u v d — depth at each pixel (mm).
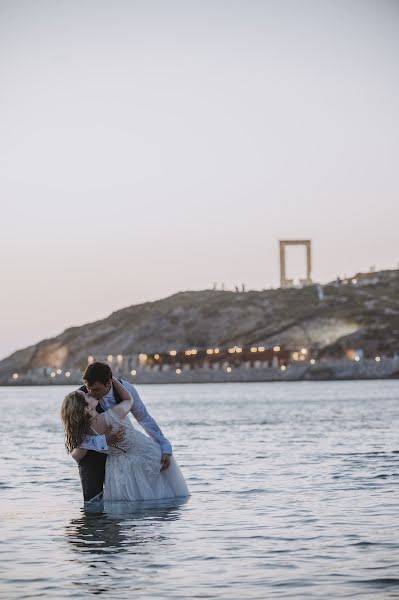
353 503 16875
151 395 110375
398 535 13617
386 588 10508
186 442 32875
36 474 22938
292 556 12320
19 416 61219
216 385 176750
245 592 10445
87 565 11938
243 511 16172
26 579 11219
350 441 31750
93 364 17312
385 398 79188
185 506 16875
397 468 22641
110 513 16188
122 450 17562
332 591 10422
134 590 10617
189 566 11805
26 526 14992
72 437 17344
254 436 35531
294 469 22859
